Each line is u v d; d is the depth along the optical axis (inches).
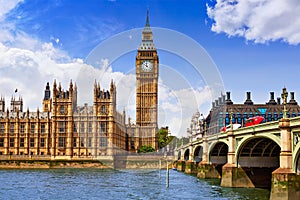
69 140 5979.3
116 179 3299.7
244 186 2679.6
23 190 2591.0
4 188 2719.0
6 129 6432.1
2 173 4333.2
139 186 2748.5
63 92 6166.3
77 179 3400.6
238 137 2635.3
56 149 5994.1
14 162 5615.2
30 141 6451.8
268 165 2701.8
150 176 3590.1
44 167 5595.5
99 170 4884.4
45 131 6456.7
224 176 2721.5
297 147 1766.7
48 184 2970.0
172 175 3917.3
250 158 2704.2
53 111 6102.4
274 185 1828.2
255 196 2250.2
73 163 5605.3
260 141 2468.0
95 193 2384.4
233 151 2721.5
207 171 3528.5
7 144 6417.3
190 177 3659.0
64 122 6033.5
